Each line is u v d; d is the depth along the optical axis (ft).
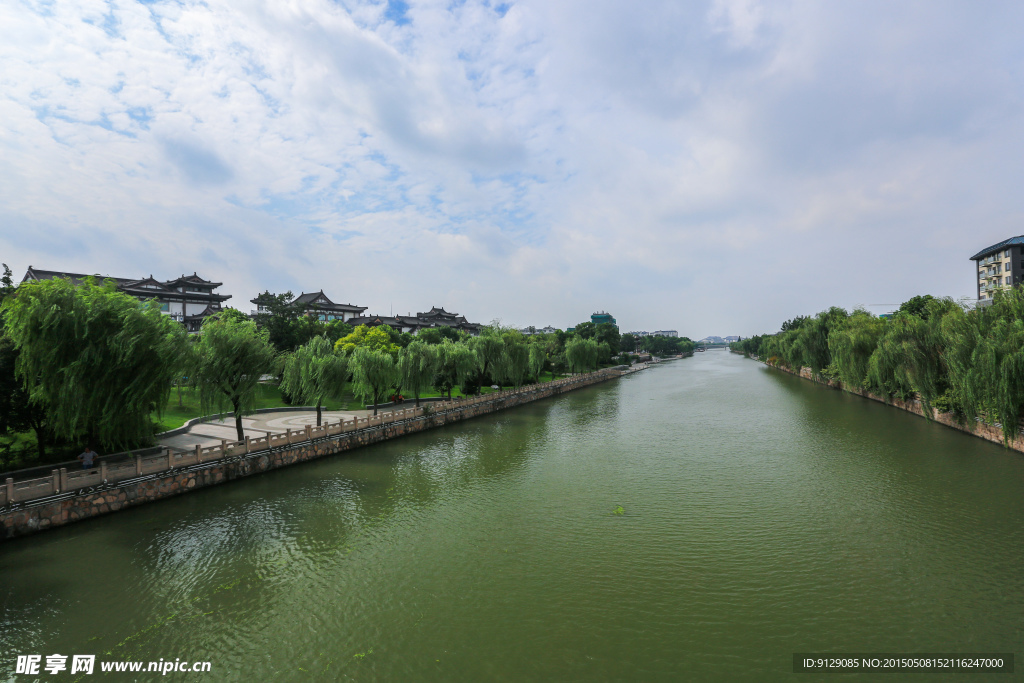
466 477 85.25
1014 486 74.79
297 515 66.03
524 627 40.91
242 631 40.27
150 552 54.19
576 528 62.18
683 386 261.24
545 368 297.53
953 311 111.45
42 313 60.80
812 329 251.80
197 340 87.04
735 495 74.54
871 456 95.86
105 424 66.08
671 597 45.52
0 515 54.49
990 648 37.29
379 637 39.55
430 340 261.03
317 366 111.96
